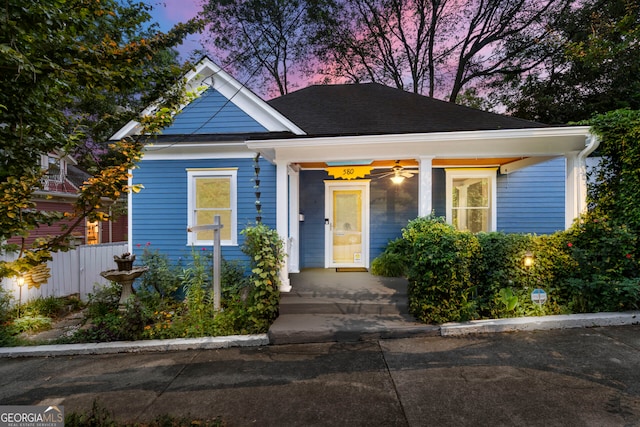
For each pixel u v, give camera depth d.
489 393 2.77
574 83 11.79
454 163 6.99
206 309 4.79
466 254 4.37
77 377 3.41
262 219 6.41
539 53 13.82
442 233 4.48
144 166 6.51
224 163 6.48
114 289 5.83
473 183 7.31
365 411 2.60
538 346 3.66
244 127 6.54
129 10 2.68
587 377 2.96
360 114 7.15
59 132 2.65
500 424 2.37
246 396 2.88
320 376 3.20
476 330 4.14
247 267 6.27
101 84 2.36
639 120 4.54
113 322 4.57
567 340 3.79
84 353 4.07
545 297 4.26
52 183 10.21
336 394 2.86
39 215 2.09
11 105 2.20
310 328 4.18
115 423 2.41
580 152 5.15
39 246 2.04
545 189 7.20
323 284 5.77
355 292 5.25
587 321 4.17
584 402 2.59
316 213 7.54
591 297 4.45
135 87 2.64
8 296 5.33
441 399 2.71
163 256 6.23
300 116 7.20
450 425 2.38
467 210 7.32
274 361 3.61
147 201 6.51
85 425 2.40
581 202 5.12
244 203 6.45
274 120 6.48
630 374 2.99
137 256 6.47
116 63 2.48
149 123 2.51
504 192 7.23
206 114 6.56
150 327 4.38
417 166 7.14
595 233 4.64
